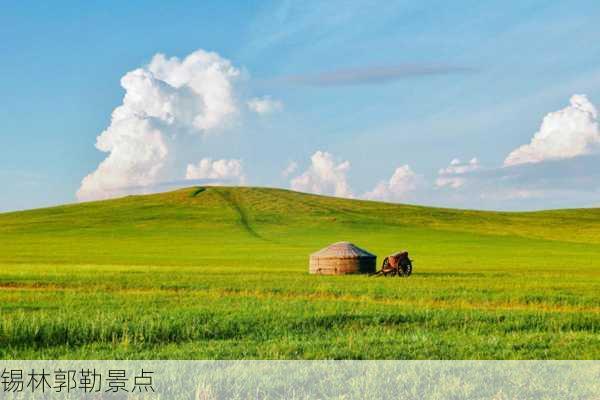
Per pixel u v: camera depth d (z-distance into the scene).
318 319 21.36
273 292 32.59
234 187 183.00
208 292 32.28
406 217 145.50
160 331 18.86
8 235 111.88
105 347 17.31
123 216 137.50
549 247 96.50
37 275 41.09
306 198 170.62
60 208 153.88
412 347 17.20
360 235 113.88
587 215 161.25
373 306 25.55
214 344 17.67
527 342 18.00
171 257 72.06
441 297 30.34
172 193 169.25
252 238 106.94
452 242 103.75
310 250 85.00
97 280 38.19
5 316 20.83
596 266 60.56
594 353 16.73
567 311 25.09
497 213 162.38
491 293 32.19
